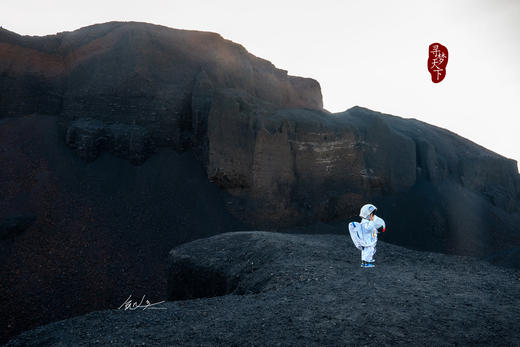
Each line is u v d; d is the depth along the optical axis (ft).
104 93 104.99
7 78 102.37
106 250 75.87
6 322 56.34
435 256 33.65
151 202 92.22
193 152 107.45
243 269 32.94
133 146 100.37
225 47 127.44
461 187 147.95
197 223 90.63
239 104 100.37
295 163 103.04
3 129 95.50
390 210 116.47
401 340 13.25
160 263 77.36
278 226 95.96
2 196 79.20
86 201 86.43
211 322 16.38
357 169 114.93
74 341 14.74
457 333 13.83
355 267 27.96
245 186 97.35
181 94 108.78
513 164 172.45
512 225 135.95
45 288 64.18
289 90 148.05
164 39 115.03
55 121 104.37
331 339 13.56
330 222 105.70
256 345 13.38
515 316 15.76
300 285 23.29
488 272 26.43
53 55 112.57
